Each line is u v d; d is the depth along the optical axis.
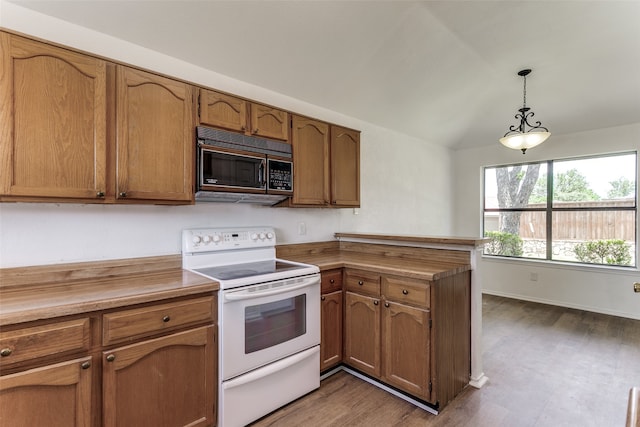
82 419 1.38
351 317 2.50
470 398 2.22
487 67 3.11
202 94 2.07
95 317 1.42
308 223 3.17
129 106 1.77
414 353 2.11
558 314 4.02
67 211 1.85
